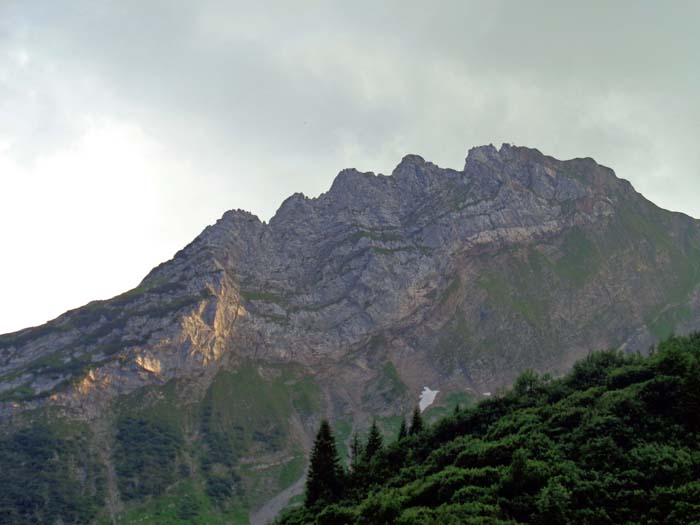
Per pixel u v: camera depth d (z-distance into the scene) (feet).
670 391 479.41
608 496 392.47
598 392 549.95
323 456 558.15
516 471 424.87
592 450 446.60
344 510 474.08
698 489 371.76
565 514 379.76
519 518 394.11
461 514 391.04
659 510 371.35
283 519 564.30
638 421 467.11
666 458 410.11
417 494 448.65
